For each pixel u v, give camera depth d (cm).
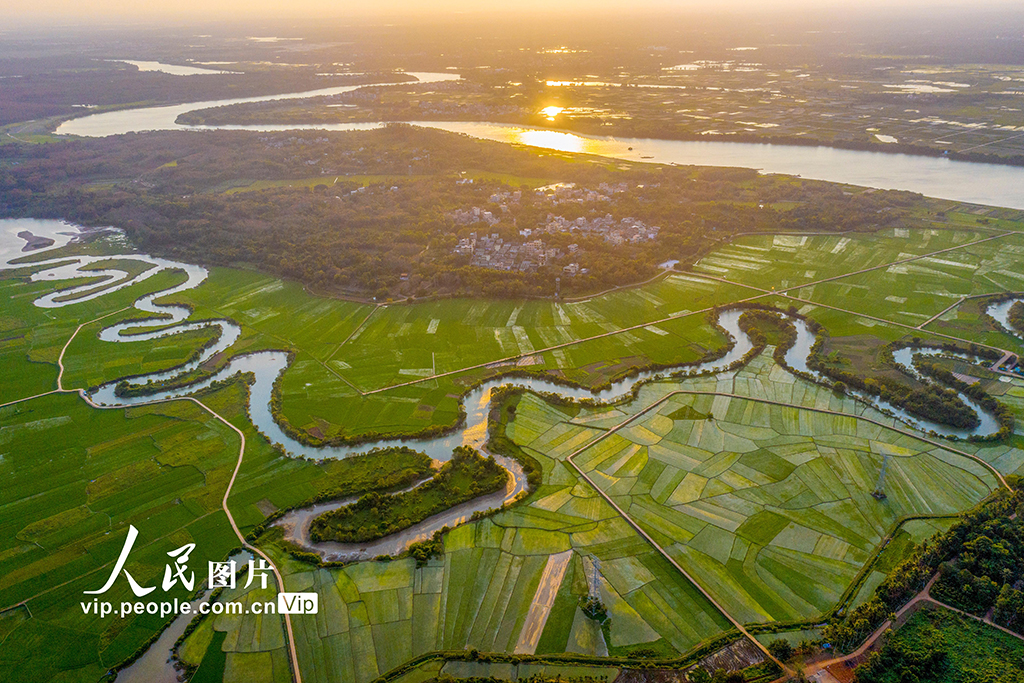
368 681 9119
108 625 10088
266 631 9894
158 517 12244
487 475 13038
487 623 9950
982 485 12475
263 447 14125
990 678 8788
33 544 11731
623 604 10200
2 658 9650
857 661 9175
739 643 9531
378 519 11994
